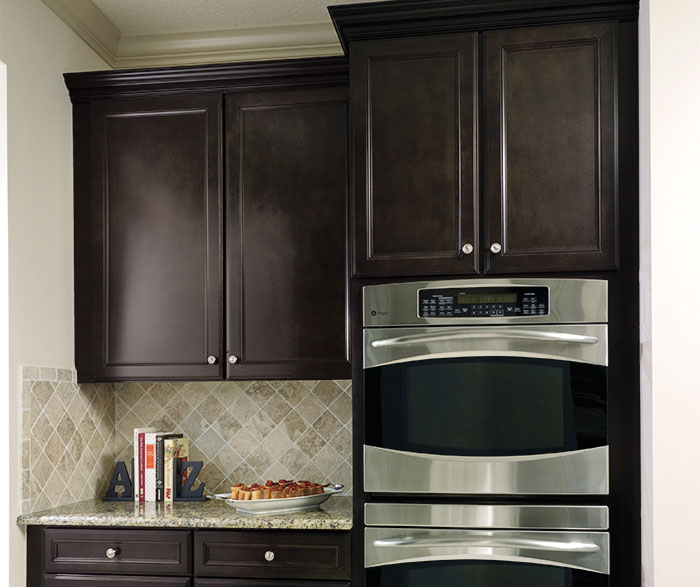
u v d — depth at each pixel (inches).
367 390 104.6
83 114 127.5
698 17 93.6
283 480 122.0
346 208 119.6
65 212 124.5
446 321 103.3
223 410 135.1
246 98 123.0
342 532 106.5
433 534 102.0
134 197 125.3
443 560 101.5
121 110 126.1
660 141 93.4
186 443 129.4
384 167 106.7
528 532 100.3
